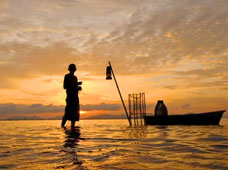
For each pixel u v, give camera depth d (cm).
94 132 688
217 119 1169
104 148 355
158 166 239
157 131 737
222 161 263
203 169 228
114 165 243
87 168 230
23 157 287
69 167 235
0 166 241
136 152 319
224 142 442
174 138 512
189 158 280
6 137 550
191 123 1219
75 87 908
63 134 616
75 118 919
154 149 348
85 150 336
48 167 236
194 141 457
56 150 337
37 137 538
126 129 847
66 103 927
